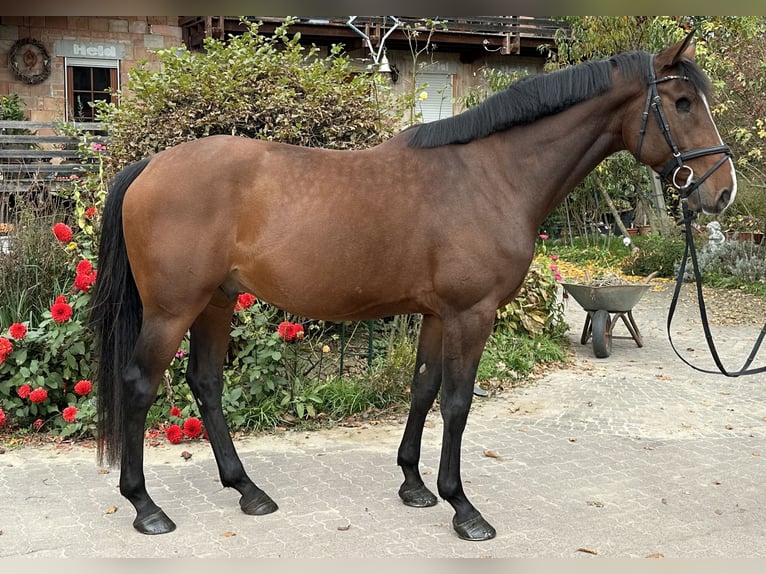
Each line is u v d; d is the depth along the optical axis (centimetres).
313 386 491
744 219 1081
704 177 298
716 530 315
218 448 336
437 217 296
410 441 341
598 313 672
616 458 409
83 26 1138
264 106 557
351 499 348
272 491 357
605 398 538
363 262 298
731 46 989
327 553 289
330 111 579
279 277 300
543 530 314
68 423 443
